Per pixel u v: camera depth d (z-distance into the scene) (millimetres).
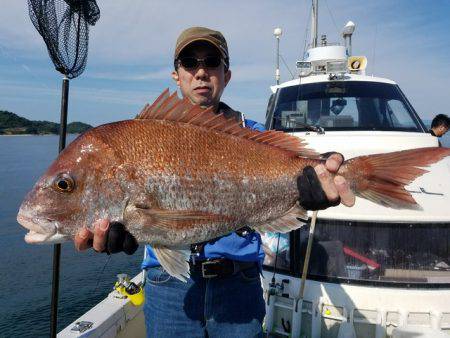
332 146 5102
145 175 2326
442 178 4164
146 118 2436
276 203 2568
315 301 3803
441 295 3580
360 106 5891
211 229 2438
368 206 3881
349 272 3838
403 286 3664
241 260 2793
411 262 3738
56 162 2406
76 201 2352
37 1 3434
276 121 6023
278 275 4098
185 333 2832
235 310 2824
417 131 5621
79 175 2344
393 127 5629
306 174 2447
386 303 3637
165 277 2855
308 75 7137
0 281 14312
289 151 2619
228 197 2451
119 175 2320
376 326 3605
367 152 4895
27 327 11016
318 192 2418
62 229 2379
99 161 2338
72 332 3740
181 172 2365
